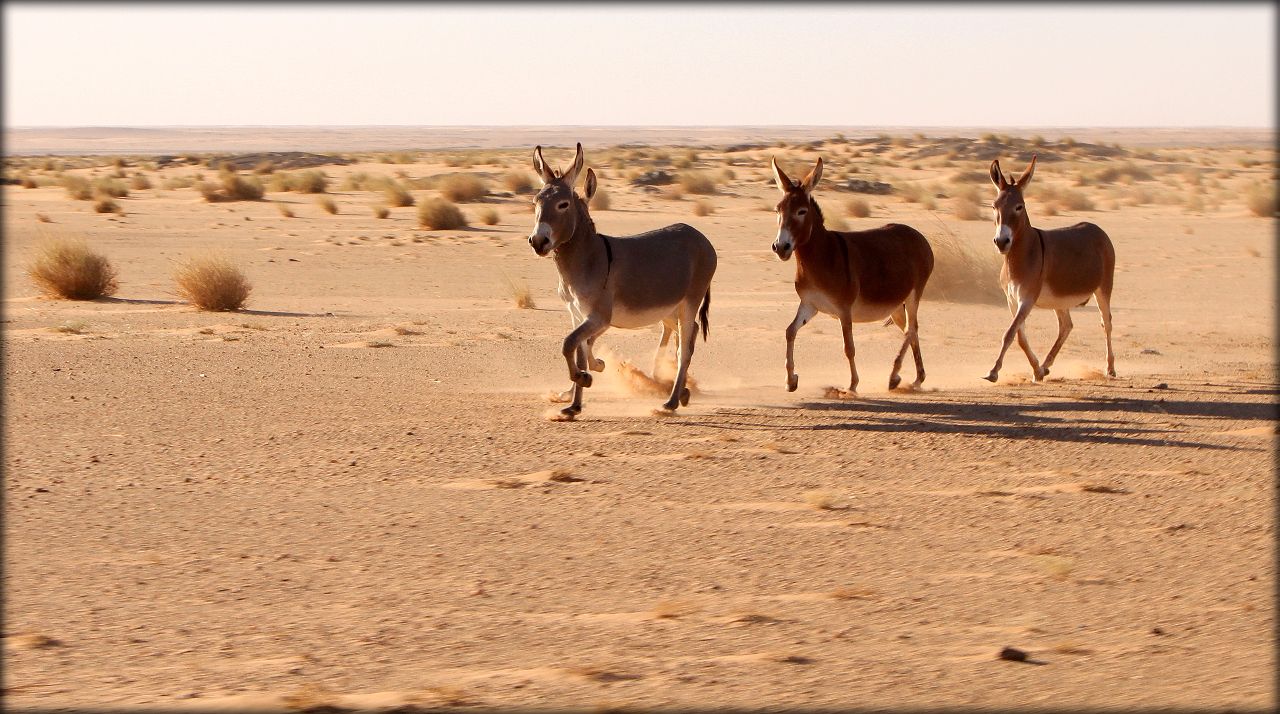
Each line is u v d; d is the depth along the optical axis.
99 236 98.69
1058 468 29.39
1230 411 37.78
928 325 63.53
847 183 165.50
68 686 15.23
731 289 77.75
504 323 60.47
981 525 24.02
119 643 16.97
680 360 37.62
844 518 24.48
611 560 21.42
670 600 19.19
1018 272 43.19
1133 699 14.88
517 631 17.59
